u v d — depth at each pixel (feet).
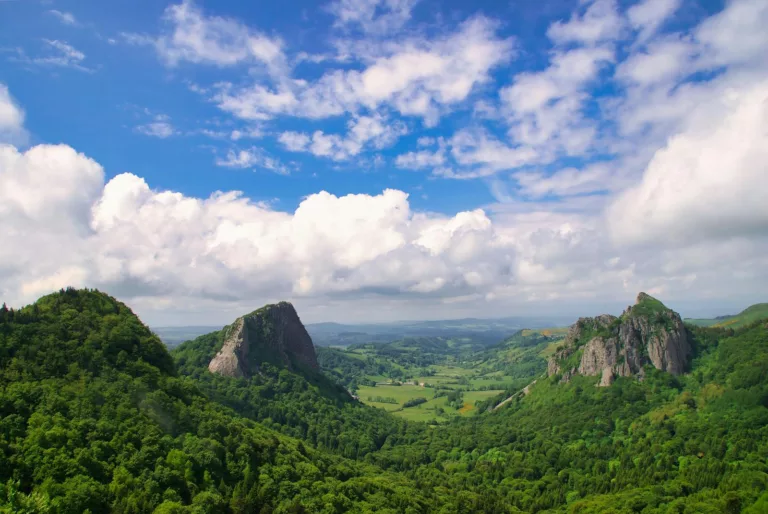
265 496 480.64
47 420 426.51
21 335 539.70
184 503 419.54
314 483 538.88
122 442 445.37
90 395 489.67
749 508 549.95
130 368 582.35
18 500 308.40
